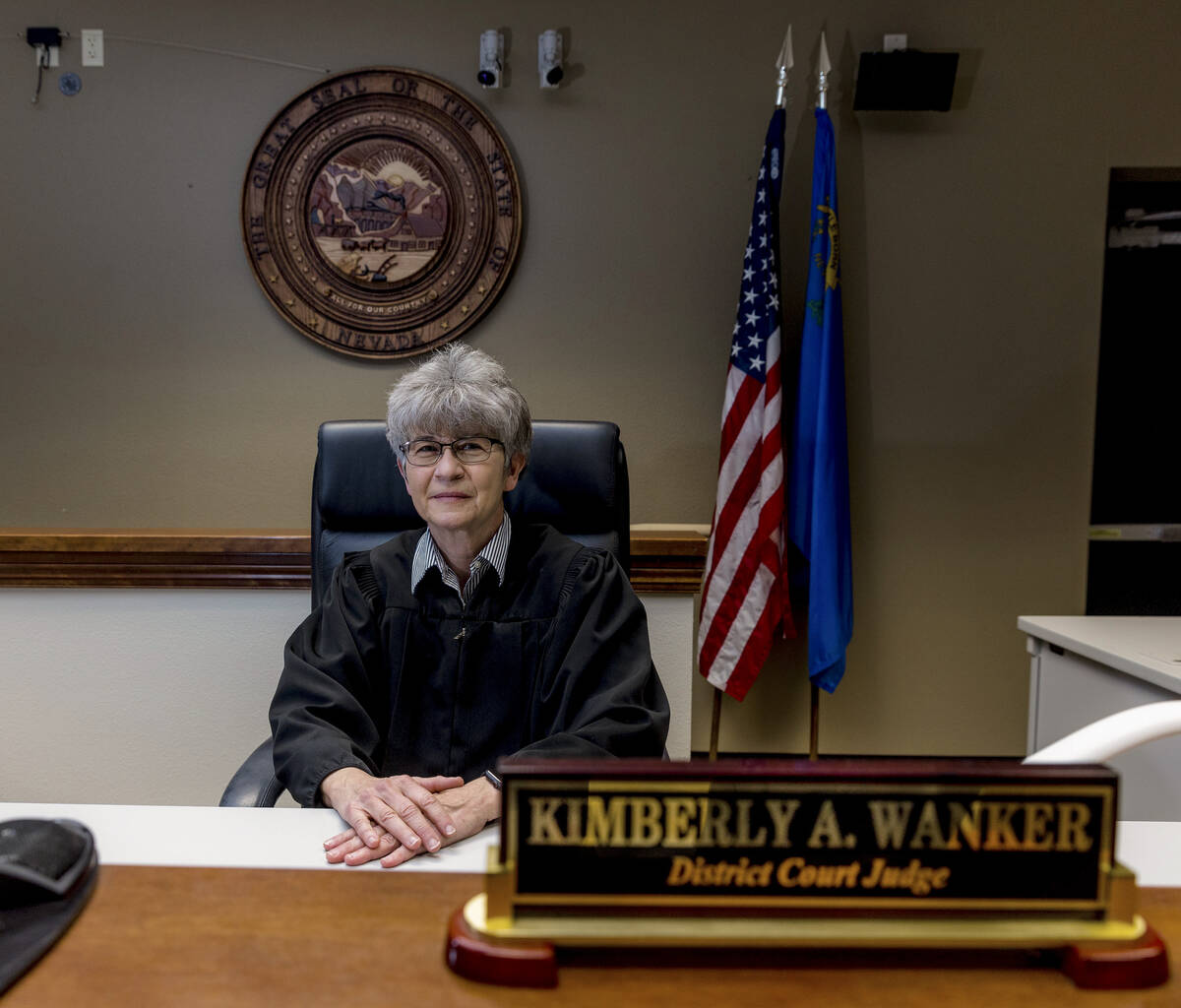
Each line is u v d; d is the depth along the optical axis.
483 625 1.09
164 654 1.55
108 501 2.82
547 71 2.58
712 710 2.72
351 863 0.59
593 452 1.35
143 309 2.76
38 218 2.74
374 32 2.66
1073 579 2.73
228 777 1.57
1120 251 2.86
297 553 1.50
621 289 2.72
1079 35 2.60
